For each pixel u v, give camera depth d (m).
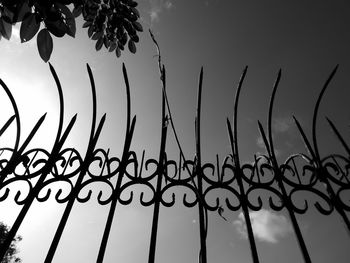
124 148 0.65
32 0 0.58
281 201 0.59
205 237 0.54
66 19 0.61
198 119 0.69
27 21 0.59
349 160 0.65
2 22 0.63
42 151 0.64
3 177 0.60
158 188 0.59
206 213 0.57
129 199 0.57
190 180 0.61
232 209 0.57
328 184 0.61
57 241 0.50
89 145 0.64
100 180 0.60
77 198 0.57
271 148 0.67
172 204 0.57
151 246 0.51
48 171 0.60
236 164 0.63
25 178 0.60
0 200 0.57
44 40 0.61
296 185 0.61
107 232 0.52
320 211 0.59
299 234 0.54
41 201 0.57
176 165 0.63
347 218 0.57
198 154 0.64
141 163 0.63
